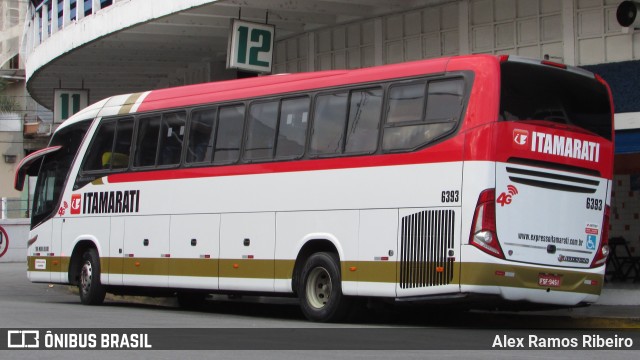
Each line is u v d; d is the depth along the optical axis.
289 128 14.79
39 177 19.88
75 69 28.83
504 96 12.34
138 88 32.59
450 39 19.66
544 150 12.66
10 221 37.56
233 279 15.34
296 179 14.48
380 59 21.11
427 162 12.72
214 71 27.39
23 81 68.25
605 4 17.11
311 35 23.05
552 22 17.91
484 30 19.02
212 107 16.23
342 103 14.05
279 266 14.60
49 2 28.28
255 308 18.81
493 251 12.12
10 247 37.50
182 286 16.28
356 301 14.03
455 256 12.27
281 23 22.19
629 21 16.19
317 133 14.31
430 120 12.80
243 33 20.22
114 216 17.88
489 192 12.12
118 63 27.97
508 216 12.29
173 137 16.89
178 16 21.50
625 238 19.66
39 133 63.31
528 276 12.43
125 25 22.30
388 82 13.46
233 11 20.95
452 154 12.45
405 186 12.95
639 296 16.25
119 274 17.62
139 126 17.67
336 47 22.42
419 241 12.70
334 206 13.85
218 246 15.66
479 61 12.45
